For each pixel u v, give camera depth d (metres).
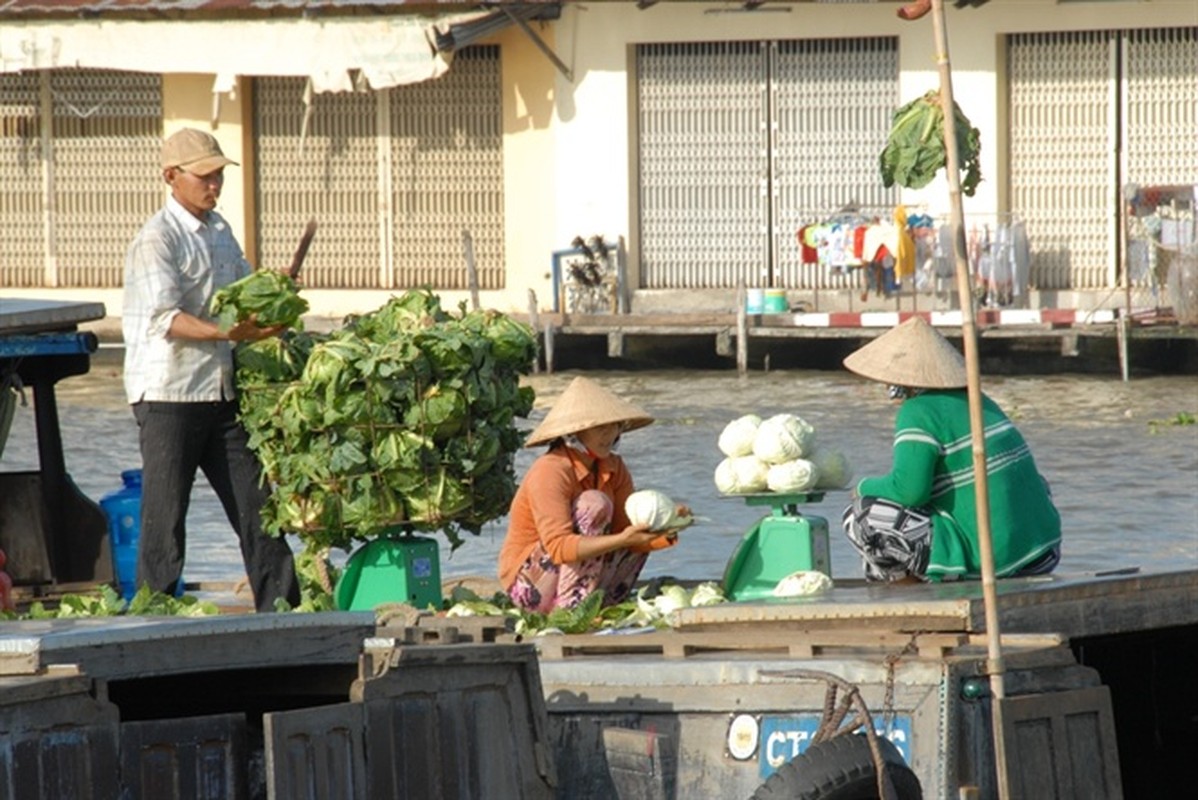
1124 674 18.22
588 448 20.08
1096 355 62.53
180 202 21.44
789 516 20.25
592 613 18.45
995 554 18.39
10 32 69.12
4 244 74.06
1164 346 61.91
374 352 20.00
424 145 70.75
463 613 19.16
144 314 21.16
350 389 20.00
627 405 19.97
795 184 67.69
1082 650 17.89
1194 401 53.09
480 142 70.31
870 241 62.34
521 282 69.94
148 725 12.80
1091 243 65.75
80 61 68.75
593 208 68.69
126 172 72.94
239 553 32.31
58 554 24.12
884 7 65.62
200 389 21.09
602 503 19.77
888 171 17.48
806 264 66.31
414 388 20.02
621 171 68.44
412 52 65.56
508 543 20.20
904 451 18.48
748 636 15.42
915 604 15.17
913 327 18.88
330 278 72.12
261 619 13.44
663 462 43.03
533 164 69.50
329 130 71.50
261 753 13.98
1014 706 13.95
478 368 20.25
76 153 73.19
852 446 45.78
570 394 20.00
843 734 13.84
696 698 14.89
